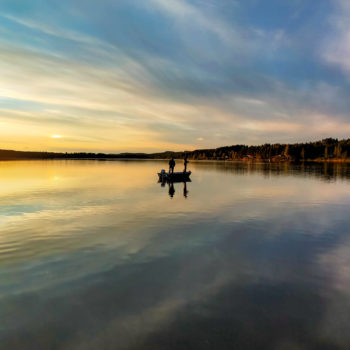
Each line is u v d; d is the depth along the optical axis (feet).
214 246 23.94
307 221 33.24
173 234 27.63
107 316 13.29
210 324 12.58
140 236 26.91
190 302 14.52
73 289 16.02
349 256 21.47
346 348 11.03
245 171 157.99
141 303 14.42
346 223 32.22
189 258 21.02
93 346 11.21
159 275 17.89
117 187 70.44
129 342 11.41
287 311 13.58
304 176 111.86
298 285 16.43
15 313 13.60
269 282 16.84
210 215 36.68
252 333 11.94
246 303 14.35
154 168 187.83
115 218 34.86
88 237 26.58
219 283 16.74
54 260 20.63
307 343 11.32
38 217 35.47
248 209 40.88
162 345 11.20
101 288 16.14
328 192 60.18
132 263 20.02
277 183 81.61
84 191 61.93
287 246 23.94
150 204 45.27
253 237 26.68
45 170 148.87
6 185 74.08
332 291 15.66
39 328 12.39
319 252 22.39
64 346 11.23
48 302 14.58
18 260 20.63
